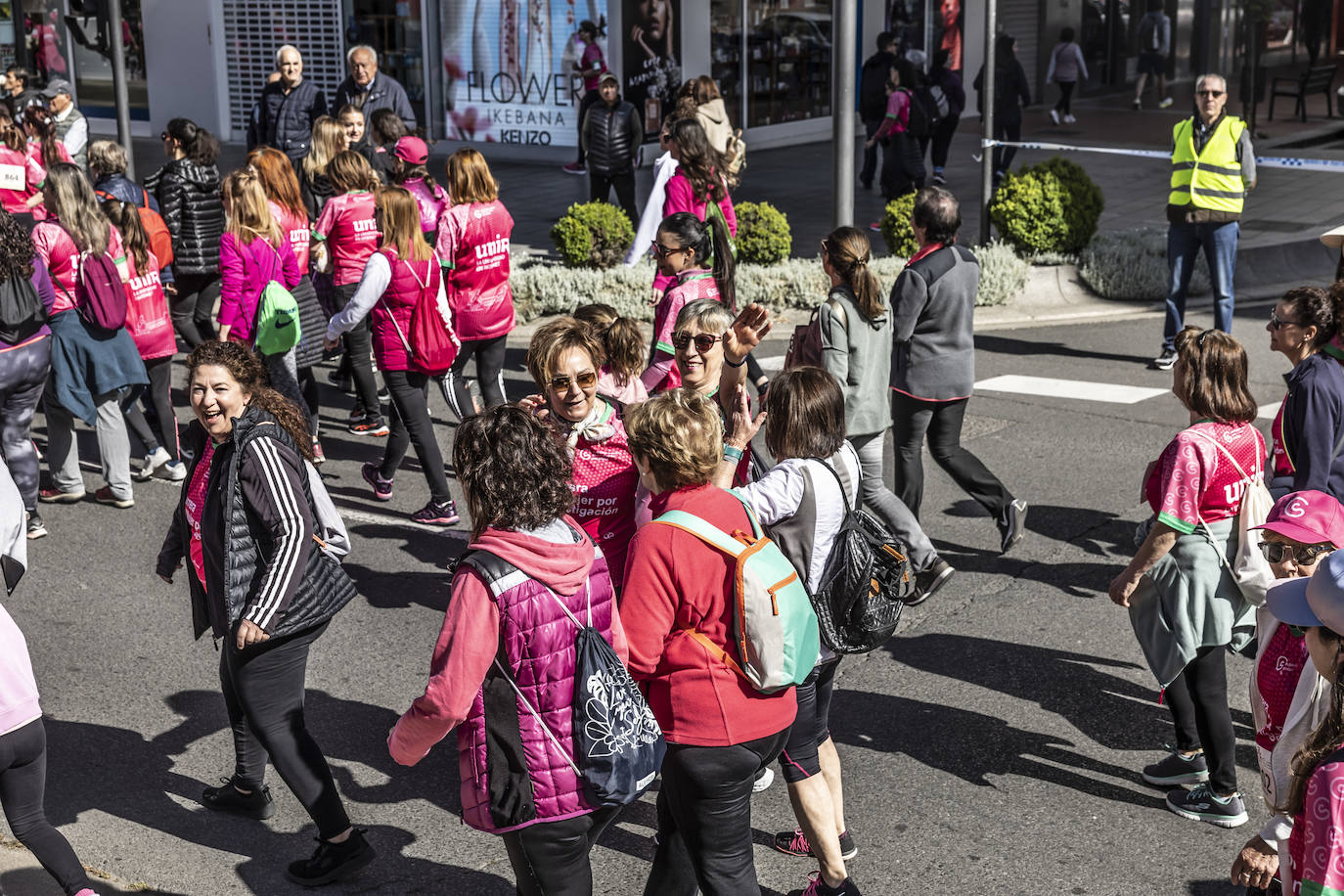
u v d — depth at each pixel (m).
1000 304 13.00
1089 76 19.16
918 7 25.28
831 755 4.32
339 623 6.52
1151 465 4.72
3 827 4.89
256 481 4.15
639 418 3.65
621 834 4.79
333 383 10.91
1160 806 4.88
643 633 3.50
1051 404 9.95
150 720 5.63
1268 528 3.63
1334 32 17.86
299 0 22.69
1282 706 3.41
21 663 3.92
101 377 7.77
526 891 3.53
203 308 10.30
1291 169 18.08
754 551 3.53
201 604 4.50
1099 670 5.94
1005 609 6.59
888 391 6.64
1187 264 10.59
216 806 4.91
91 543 7.61
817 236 15.72
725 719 3.52
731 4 22.00
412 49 21.98
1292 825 2.88
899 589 4.02
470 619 3.29
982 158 13.91
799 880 4.45
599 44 20.30
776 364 11.05
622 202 15.36
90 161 9.59
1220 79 10.20
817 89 24.05
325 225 9.05
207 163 10.07
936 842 4.65
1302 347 5.20
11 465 7.50
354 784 5.12
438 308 7.37
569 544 3.41
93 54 25.08
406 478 8.69
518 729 3.33
